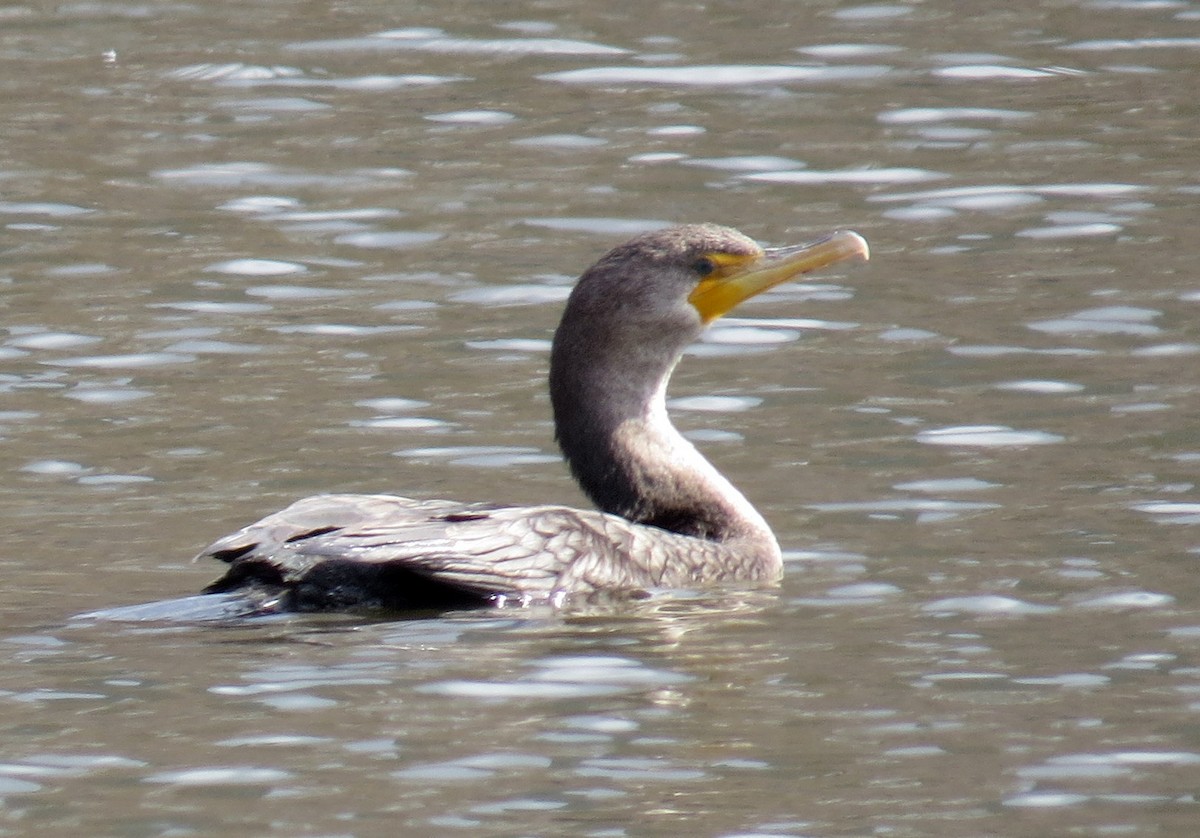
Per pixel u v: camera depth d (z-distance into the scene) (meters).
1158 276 18.58
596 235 20.09
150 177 21.83
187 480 14.09
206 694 9.85
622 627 11.02
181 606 11.09
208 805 8.68
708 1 28.58
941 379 16.30
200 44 26.59
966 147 22.64
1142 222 20.11
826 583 11.95
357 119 23.80
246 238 20.05
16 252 19.59
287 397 15.98
